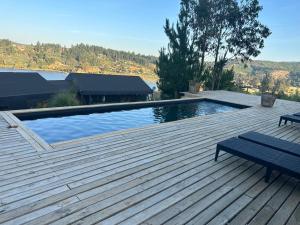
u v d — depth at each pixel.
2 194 2.86
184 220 2.63
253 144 4.25
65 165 3.73
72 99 11.77
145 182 3.38
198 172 3.82
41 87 19.89
